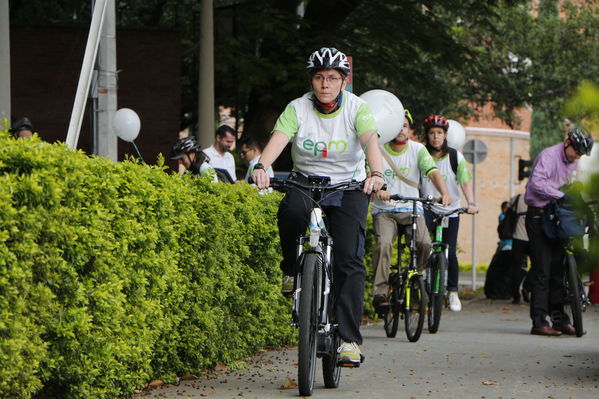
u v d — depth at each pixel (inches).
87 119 2058.3
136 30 2091.5
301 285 605.6
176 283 647.8
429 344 948.0
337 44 1964.8
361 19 2023.9
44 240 495.2
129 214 574.9
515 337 1025.5
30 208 478.0
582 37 2851.9
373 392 639.1
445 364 793.6
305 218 633.0
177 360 675.4
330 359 636.7
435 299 1055.6
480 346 932.6
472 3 2058.3
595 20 2844.5
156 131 2097.7
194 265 678.5
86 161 530.0
